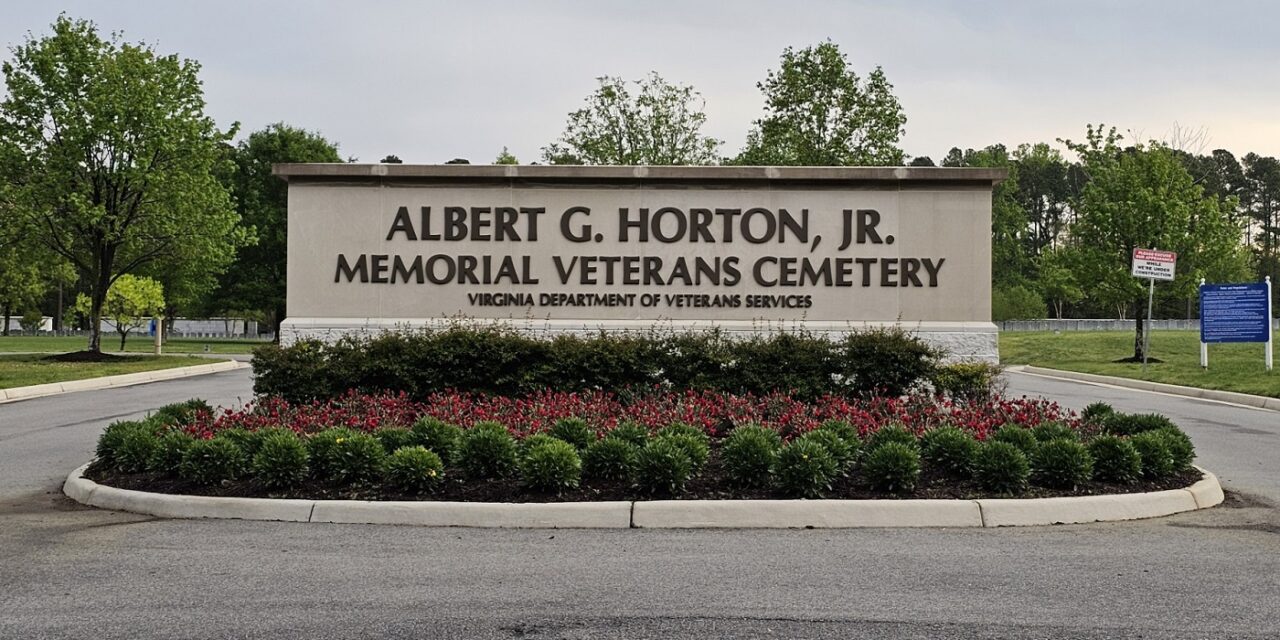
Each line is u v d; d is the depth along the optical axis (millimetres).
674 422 10148
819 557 6859
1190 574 6441
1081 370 28844
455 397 11906
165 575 6379
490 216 14836
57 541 7312
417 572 6449
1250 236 93500
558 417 10977
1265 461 11281
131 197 33625
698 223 14805
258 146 60500
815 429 9695
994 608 5684
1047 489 8641
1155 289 31594
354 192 14836
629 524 7832
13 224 31438
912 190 14750
